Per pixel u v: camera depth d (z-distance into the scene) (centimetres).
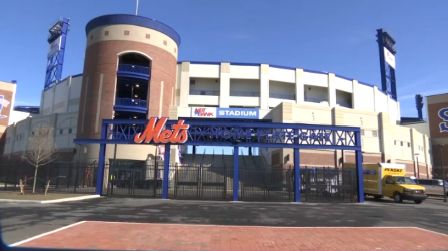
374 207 2634
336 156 5425
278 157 5356
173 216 1809
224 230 1400
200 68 7000
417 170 6869
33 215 1705
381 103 8419
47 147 4128
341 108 5675
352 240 1252
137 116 5369
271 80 7106
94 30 5262
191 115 6278
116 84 5097
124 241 1146
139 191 3553
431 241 1263
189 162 5831
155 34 5334
